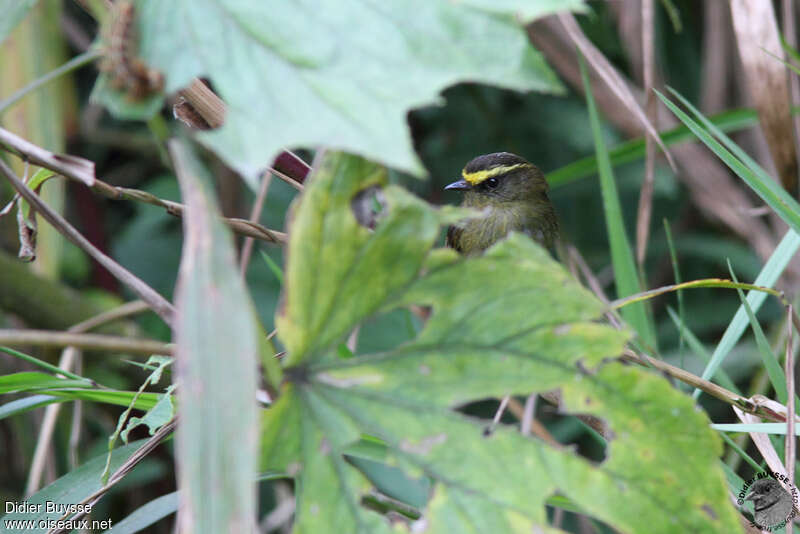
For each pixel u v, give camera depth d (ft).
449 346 13.05
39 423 32.30
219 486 9.59
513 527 12.18
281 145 10.76
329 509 12.41
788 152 24.89
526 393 12.85
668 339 38.09
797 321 18.95
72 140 32.45
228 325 9.95
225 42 11.35
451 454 12.54
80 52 38.65
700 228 41.96
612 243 25.14
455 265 13.03
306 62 11.17
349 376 12.87
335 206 12.28
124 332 32.14
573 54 34.55
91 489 18.86
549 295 13.09
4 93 25.72
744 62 24.79
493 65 10.95
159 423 17.43
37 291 30.09
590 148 41.52
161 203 16.61
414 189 42.42
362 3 11.36
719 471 12.93
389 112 10.79
